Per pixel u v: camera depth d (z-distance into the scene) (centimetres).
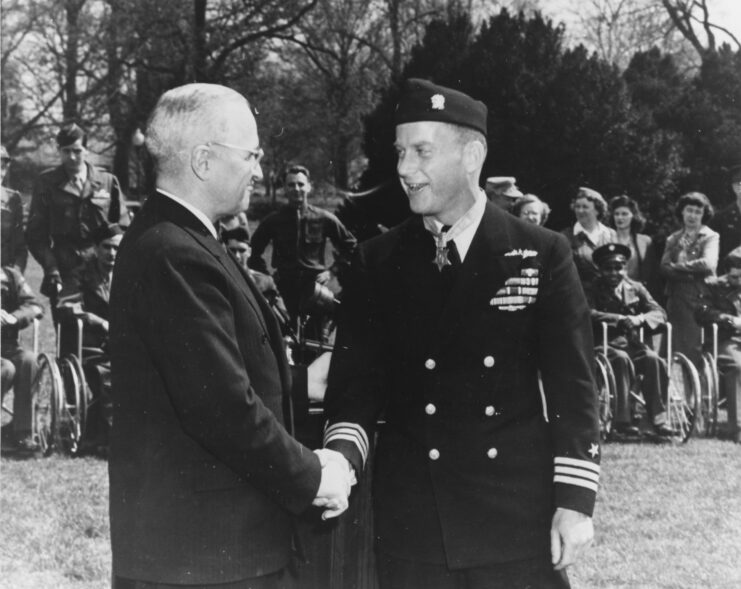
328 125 1844
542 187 1082
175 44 1827
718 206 1131
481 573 235
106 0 1766
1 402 637
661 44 1820
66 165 666
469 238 242
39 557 420
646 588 404
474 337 238
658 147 1101
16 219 730
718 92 1202
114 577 215
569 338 238
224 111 214
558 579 239
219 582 207
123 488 211
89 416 632
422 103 234
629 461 643
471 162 237
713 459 652
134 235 212
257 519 214
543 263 241
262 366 218
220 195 217
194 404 201
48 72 1786
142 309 204
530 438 240
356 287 252
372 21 1892
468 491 236
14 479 552
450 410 239
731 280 762
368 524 287
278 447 208
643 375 719
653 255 812
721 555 444
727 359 741
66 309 639
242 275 223
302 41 1936
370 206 1028
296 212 775
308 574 279
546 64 1112
